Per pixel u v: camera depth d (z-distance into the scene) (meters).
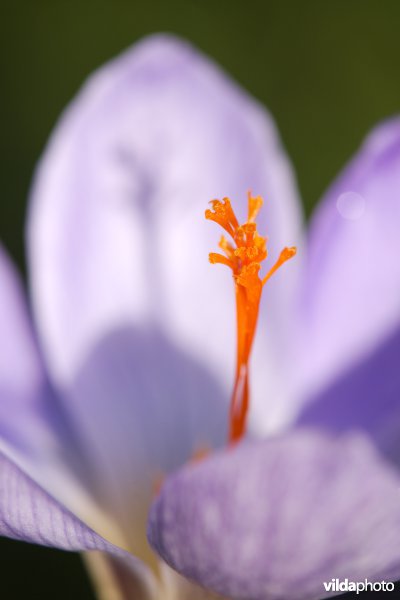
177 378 0.19
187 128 0.19
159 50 0.19
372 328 0.18
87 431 0.18
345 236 0.18
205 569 0.15
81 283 0.19
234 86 0.19
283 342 0.19
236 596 0.16
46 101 0.25
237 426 0.17
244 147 0.19
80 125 0.18
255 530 0.15
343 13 0.25
